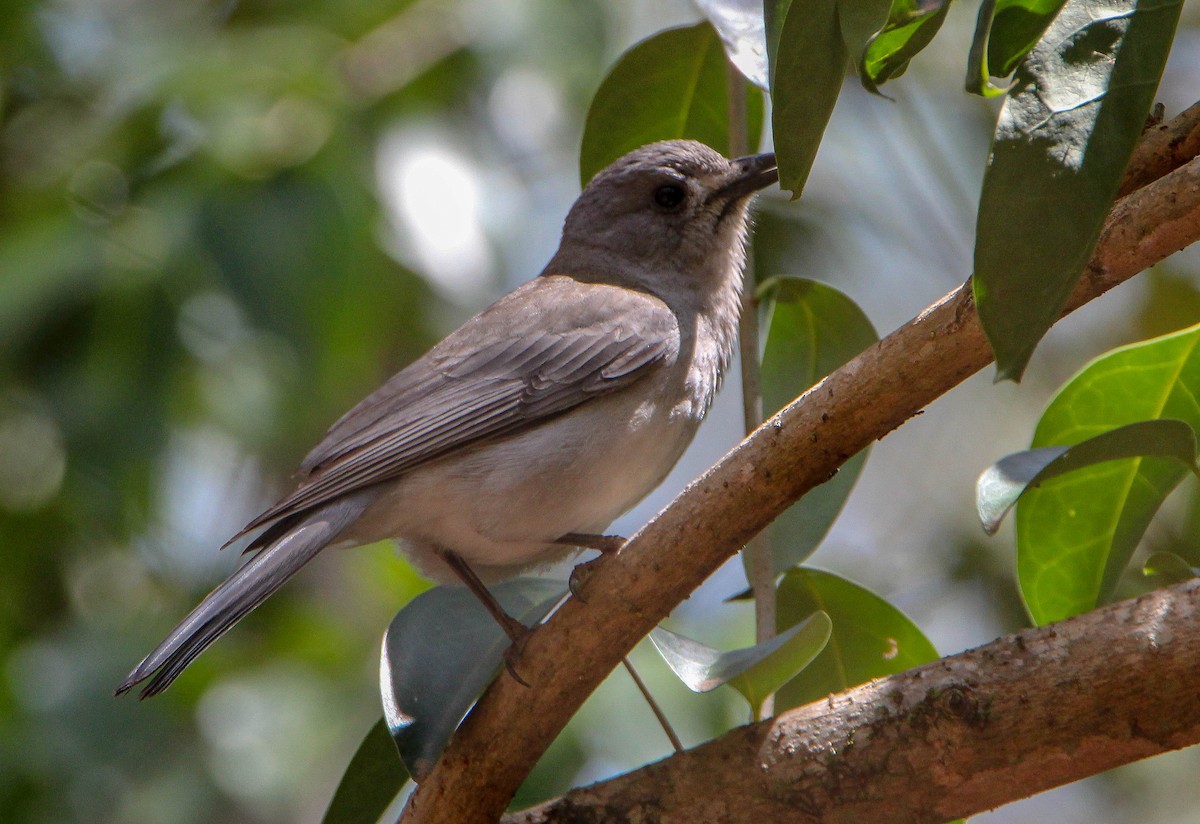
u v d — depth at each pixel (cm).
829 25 479
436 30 1298
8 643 1266
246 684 1270
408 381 868
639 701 1157
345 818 691
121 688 690
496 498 828
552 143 1349
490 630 716
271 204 1119
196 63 1185
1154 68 431
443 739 640
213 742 1220
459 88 1283
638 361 864
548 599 749
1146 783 1384
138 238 1114
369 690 1291
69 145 1258
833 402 542
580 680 609
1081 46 436
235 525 1335
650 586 590
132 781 1175
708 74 863
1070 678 526
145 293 1093
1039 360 1540
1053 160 427
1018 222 424
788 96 485
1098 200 424
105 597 1314
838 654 754
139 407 1115
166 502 1196
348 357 1153
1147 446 608
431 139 1216
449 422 839
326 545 796
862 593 742
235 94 1160
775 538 738
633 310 889
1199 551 1100
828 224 1475
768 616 685
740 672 598
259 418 1171
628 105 875
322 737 1249
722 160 961
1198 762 1377
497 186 1296
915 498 1508
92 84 1326
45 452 1227
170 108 1179
